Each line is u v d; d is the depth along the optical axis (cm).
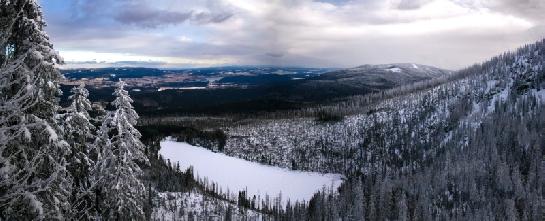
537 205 17388
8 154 1898
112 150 3434
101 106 3512
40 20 2106
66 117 2980
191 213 14625
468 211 18075
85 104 3169
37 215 1873
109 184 3325
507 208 17075
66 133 2914
